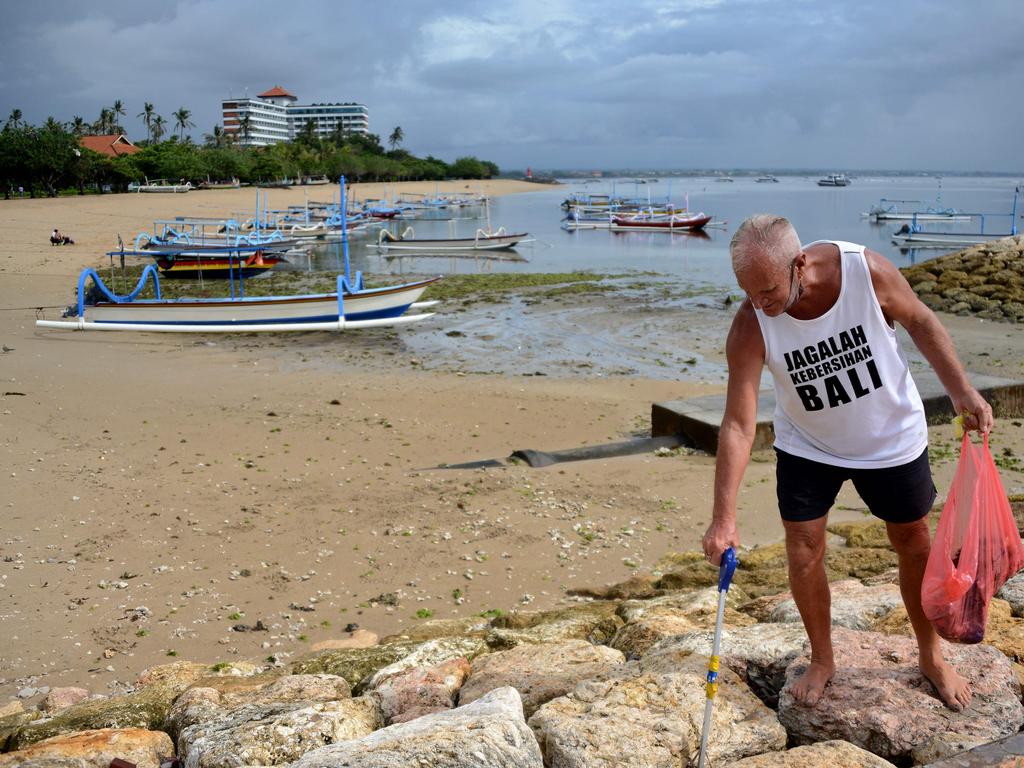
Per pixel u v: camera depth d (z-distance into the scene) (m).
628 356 23.17
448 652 5.55
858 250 3.27
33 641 8.34
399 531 10.95
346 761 3.21
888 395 3.31
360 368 21.89
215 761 3.70
